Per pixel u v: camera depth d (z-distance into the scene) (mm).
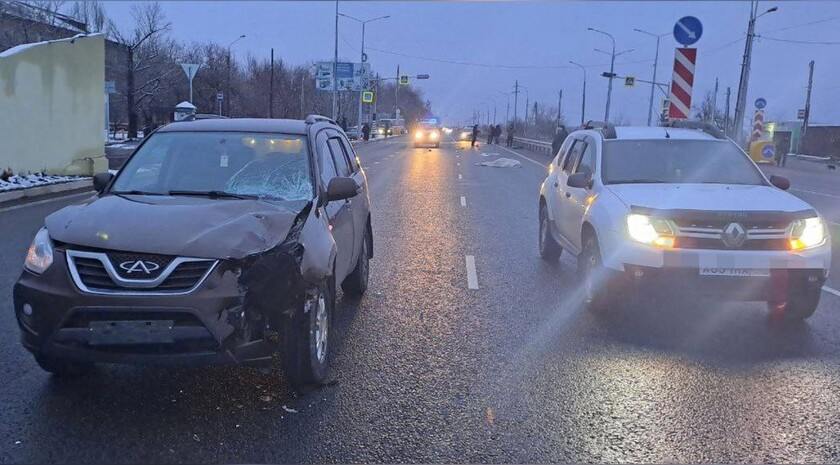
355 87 75688
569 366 5777
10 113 16922
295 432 4500
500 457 4234
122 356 4340
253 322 4512
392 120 112125
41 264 4555
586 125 10078
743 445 4418
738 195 7012
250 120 6730
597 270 7156
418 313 7336
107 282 4363
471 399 5082
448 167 31906
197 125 6488
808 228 6562
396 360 5875
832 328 6895
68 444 4258
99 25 46469
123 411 4734
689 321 7113
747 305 7715
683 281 6406
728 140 8531
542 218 10547
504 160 35375
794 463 4199
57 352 4422
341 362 5793
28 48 17391
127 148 26719
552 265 9953
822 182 28953
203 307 4316
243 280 4461
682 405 5016
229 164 5961
